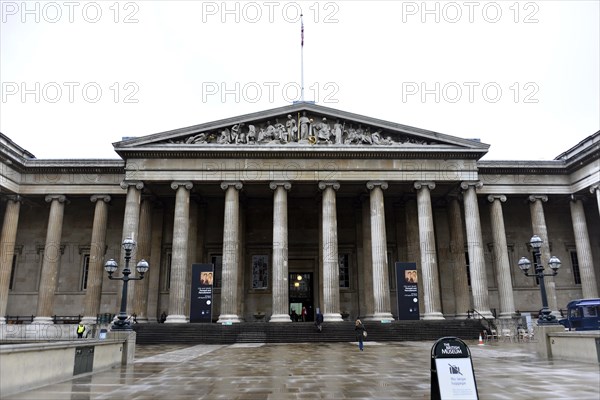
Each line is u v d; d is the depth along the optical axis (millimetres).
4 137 47219
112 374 19078
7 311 53094
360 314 51906
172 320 42906
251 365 22281
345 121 48031
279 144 46656
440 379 10617
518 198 54781
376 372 19234
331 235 45250
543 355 24016
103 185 50781
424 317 44719
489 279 54656
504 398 13016
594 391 13930
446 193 51688
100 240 49500
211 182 46812
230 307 43469
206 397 13773
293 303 55656
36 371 15422
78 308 53250
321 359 24906
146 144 46281
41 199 53125
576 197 51688
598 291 54344
